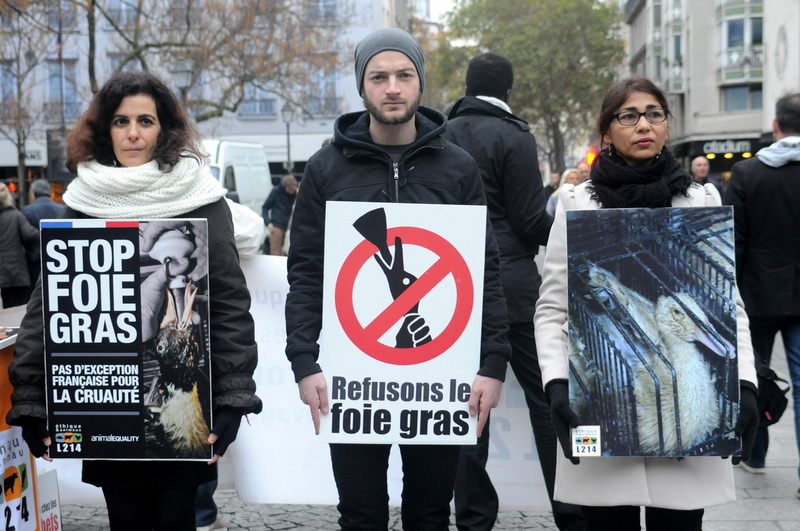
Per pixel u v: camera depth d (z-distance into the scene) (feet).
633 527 10.23
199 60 78.95
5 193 34.09
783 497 16.67
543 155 182.70
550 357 9.92
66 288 9.68
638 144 9.96
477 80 14.44
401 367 9.94
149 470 9.98
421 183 10.24
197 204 9.93
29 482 11.14
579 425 9.45
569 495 9.89
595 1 150.10
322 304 10.25
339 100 141.18
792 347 17.42
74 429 9.75
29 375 9.77
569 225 9.56
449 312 9.95
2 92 97.09
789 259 16.99
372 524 10.20
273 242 51.60
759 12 141.38
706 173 41.29
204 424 9.66
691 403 9.41
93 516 16.33
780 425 22.29
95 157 10.28
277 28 89.10
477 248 9.94
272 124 142.10
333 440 9.96
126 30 86.94
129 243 9.60
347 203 9.86
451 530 15.07
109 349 9.68
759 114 142.10
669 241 9.49
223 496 17.51
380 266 9.89
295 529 15.47
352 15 113.50
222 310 9.90
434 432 9.98
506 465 15.28
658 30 183.32
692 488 9.71
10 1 66.49
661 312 9.47
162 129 10.29
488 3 152.46
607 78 149.38
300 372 9.89
